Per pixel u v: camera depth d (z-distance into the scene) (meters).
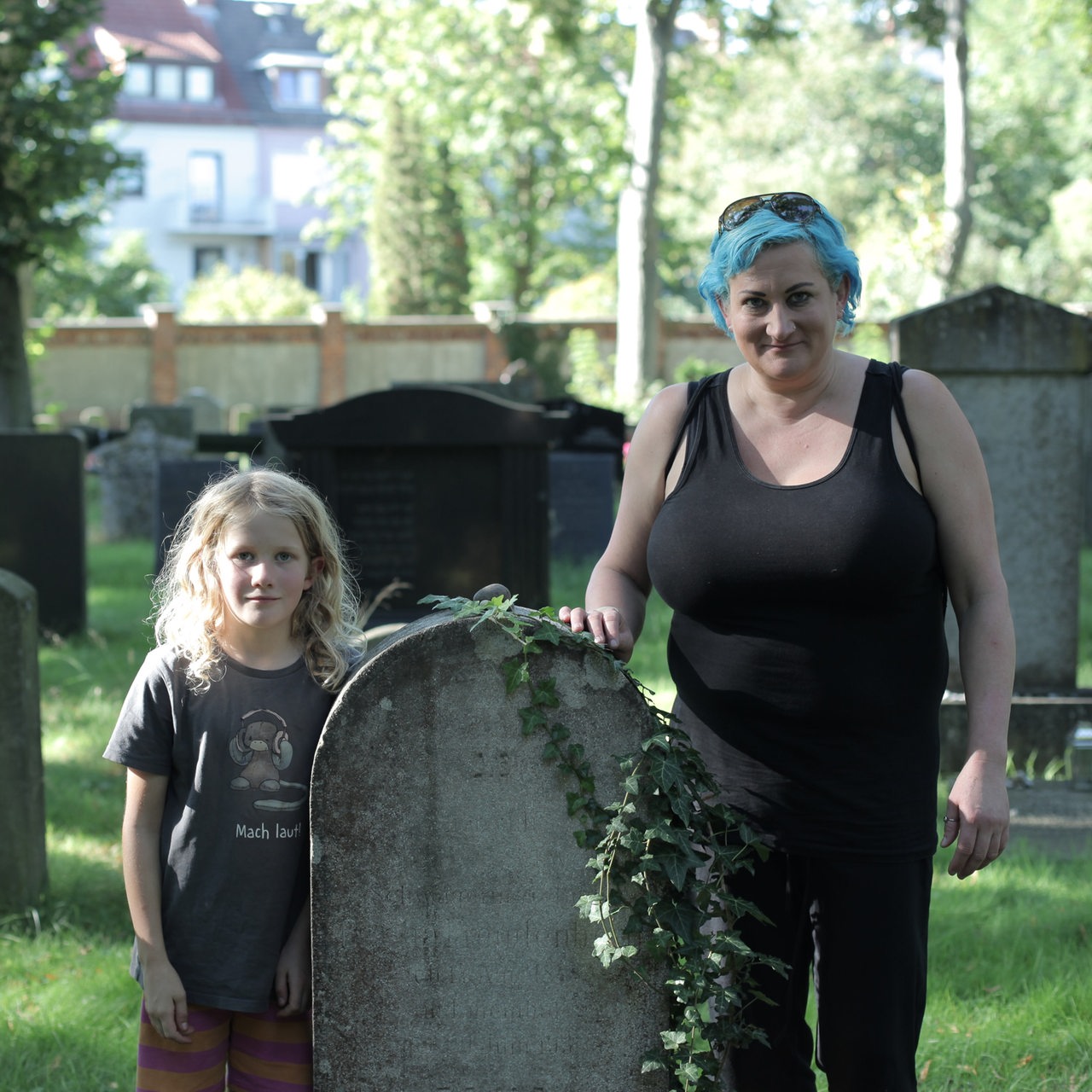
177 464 11.36
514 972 2.13
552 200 35.75
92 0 12.44
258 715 2.22
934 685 2.21
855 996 2.18
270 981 2.22
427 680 2.08
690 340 28.58
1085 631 8.69
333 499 7.81
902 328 5.78
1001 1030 3.39
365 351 28.67
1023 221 40.25
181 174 46.34
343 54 25.80
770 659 2.17
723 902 2.21
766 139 41.09
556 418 7.75
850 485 2.14
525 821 2.11
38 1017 3.53
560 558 11.84
